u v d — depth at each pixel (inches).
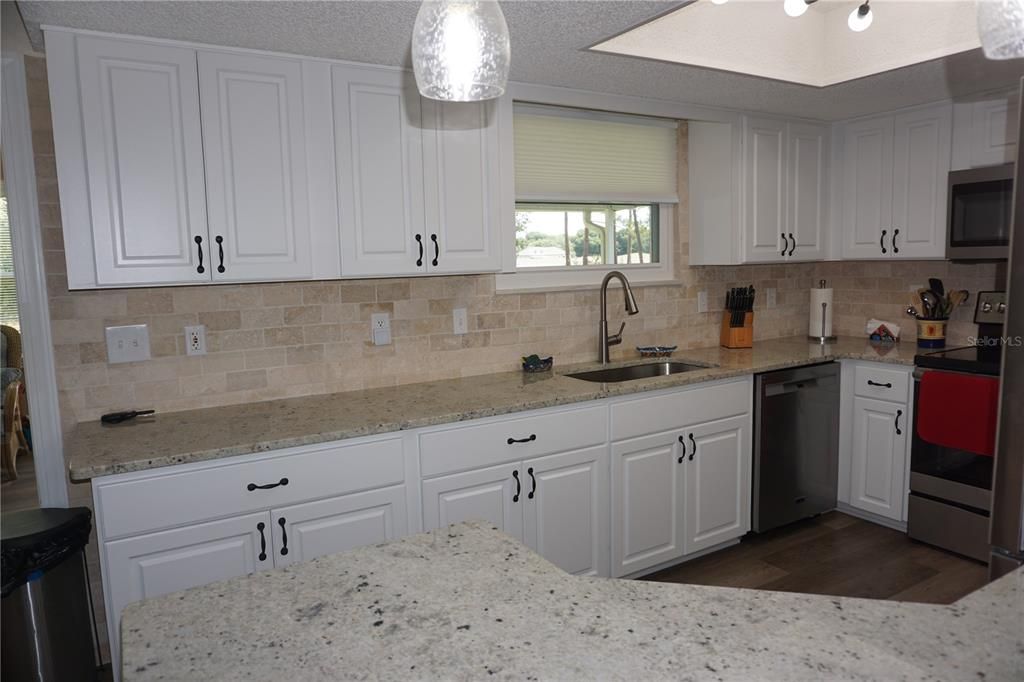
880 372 132.4
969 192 124.9
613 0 76.5
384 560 46.7
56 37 78.6
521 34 88.2
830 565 120.2
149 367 95.3
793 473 132.1
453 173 104.1
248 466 80.0
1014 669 32.2
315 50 90.2
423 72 42.1
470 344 119.7
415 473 90.4
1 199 86.1
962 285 140.6
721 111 135.3
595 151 132.1
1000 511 91.8
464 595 41.5
